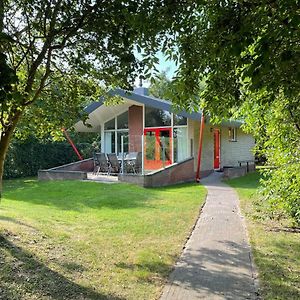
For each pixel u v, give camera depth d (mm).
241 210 9930
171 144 18906
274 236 7164
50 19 5059
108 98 8367
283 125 7227
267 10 3246
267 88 3445
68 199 12008
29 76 5547
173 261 5617
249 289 4512
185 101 4992
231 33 3580
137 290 4469
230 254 5984
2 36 4051
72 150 24953
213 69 4379
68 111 7121
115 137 22578
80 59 5633
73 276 4855
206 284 4680
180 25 4285
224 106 4938
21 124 7125
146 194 12930
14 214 8391
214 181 17578
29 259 5289
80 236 6906
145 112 21031
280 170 7652
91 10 4703
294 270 5227
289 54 3068
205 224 8211
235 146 24312
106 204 10906
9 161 20547
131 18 4195
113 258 5684
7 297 4090
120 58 5074
